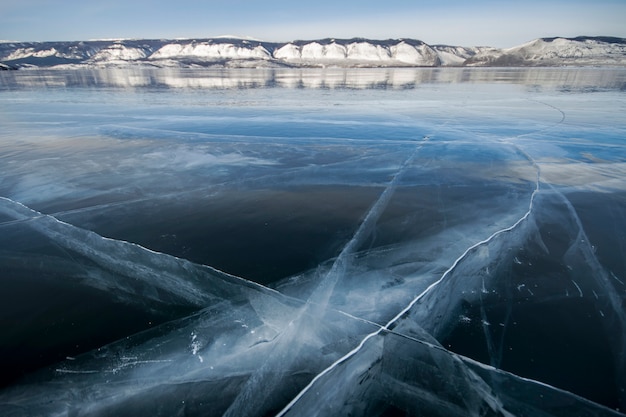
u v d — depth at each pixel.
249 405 2.05
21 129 9.95
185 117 12.15
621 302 3.02
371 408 2.01
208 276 3.37
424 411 2.00
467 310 2.89
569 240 4.02
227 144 8.38
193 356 2.42
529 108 14.53
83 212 4.74
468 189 5.60
